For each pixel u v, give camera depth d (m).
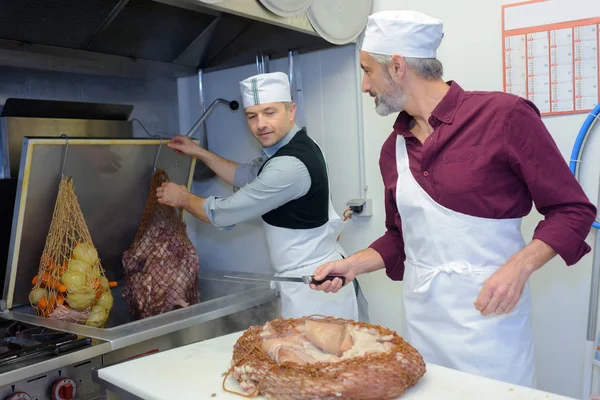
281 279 1.57
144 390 1.13
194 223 2.74
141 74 2.37
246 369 1.10
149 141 2.07
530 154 1.29
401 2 2.08
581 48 1.75
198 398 1.09
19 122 1.94
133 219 2.23
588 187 1.77
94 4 1.84
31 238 1.90
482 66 1.92
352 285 2.05
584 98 1.77
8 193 1.87
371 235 2.23
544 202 1.31
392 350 1.11
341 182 2.26
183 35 2.23
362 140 2.18
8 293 1.89
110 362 1.55
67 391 1.40
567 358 1.86
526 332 1.40
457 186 1.35
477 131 1.34
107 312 1.87
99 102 2.24
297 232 1.95
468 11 1.93
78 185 1.95
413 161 1.45
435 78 1.42
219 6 1.60
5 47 1.85
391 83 1.42
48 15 1.81
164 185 1.99
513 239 1.38
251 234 2.53
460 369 1.39
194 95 2.61
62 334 1.52
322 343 1.20
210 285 2.38
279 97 1.89
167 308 1.94
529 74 1.84
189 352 1.35
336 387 1.01
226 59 2.45
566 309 1.85
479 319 1.36
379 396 1.03
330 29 1.98
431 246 1.41
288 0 1.77
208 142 2.62
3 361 1.32
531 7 1.81
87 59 2.09
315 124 2.29
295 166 1.83
